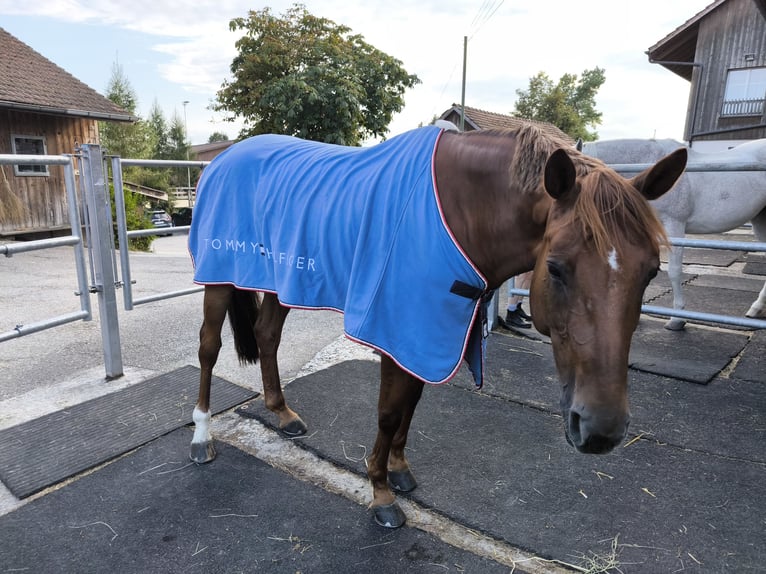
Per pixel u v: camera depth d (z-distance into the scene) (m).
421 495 2.00
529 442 2.39
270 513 1.89
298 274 1.83
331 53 14.22
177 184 38.31
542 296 1.31
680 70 16.05
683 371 3.14
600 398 1.13
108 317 2.91
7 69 10.54
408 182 1.64
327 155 1.98
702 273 6.50
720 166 2.82
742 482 2.07
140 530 1.79
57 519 1.83
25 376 3.05
